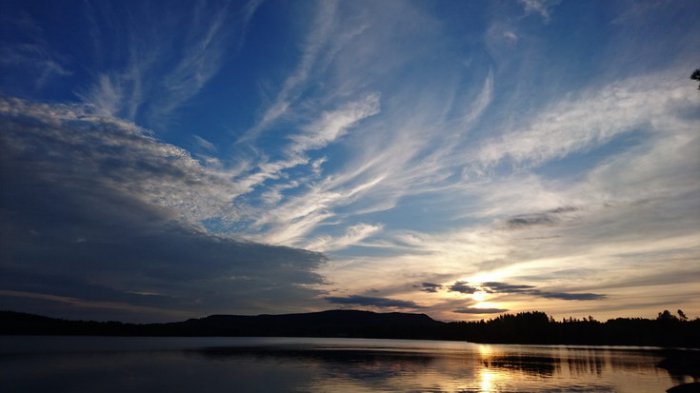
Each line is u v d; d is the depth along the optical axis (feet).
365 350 440.86
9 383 155.63
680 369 224.33
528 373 203.82
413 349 495.00
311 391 142.92
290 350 416.87
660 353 400.47
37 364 225.97
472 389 150.30
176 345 511.81
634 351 447.83
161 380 166.30
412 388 151.74
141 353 332.60
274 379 172.86
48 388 144.46
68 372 190.60
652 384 165.48
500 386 157.99
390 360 288.30
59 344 477.36
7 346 409.28
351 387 152.97
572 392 144.15
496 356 347.15
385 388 151.33
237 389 145.48
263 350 410.11
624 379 180.86
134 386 150.20
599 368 230.48
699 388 143.64
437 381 171.22
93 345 467.52
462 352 424.46
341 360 281.74
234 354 336.90
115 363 238.07
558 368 230.68
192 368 214.90
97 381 161.89
